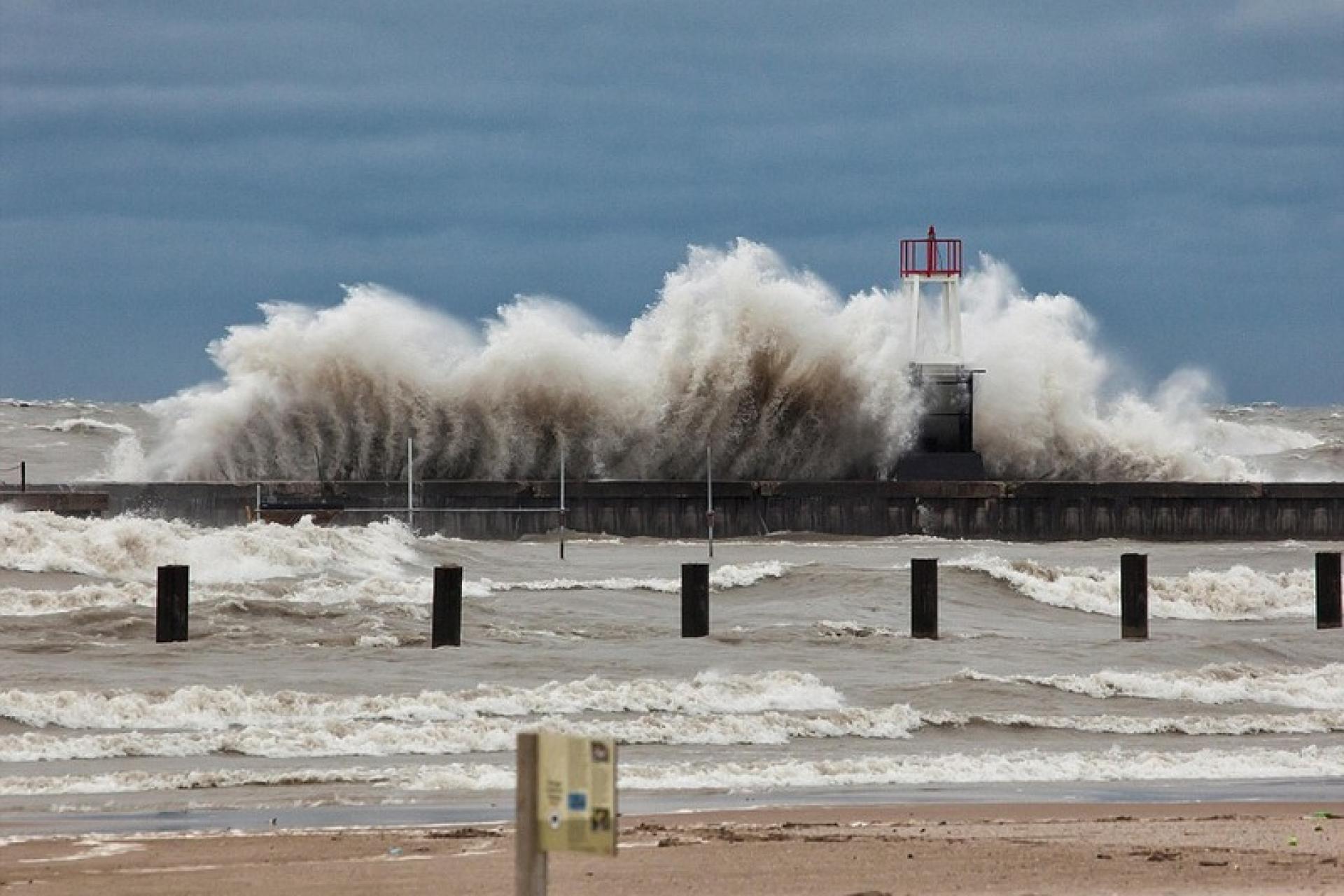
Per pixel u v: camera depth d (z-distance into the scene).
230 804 69.94
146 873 53.69
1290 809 70.56
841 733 90.31
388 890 50.72
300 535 148.38
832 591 147.00
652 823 64.75
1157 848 58.06
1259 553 199.38
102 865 55.31
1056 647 120.25
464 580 148.62
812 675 104.31
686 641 116.38
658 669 106.06
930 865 54.31
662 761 82.00
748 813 68.19
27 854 57.69
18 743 80.88
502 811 68.75
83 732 85.06
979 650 117.50
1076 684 103.56
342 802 70.56
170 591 108.44
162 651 105.69
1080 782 78.38
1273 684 106.00
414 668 103.00
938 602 142.38
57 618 111.81
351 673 100.94
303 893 50.25
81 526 134.75
